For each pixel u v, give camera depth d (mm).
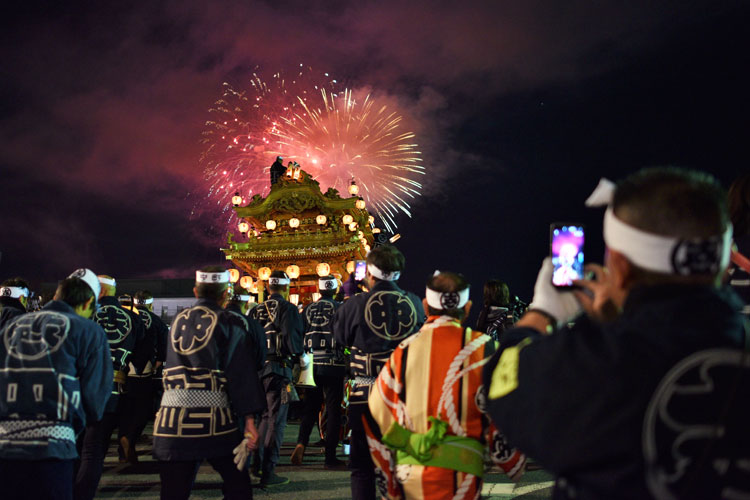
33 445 2889
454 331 2678
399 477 2611
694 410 1000
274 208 20688
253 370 3494
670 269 1110
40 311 3172
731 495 958
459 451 2512
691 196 1107
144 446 8148
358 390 3979
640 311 1137
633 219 1150
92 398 3135
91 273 3646
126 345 5277
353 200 20094
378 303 4090
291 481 5703
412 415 2582
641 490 1010
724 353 1027
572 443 1087
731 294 1174
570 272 1610
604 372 1091
